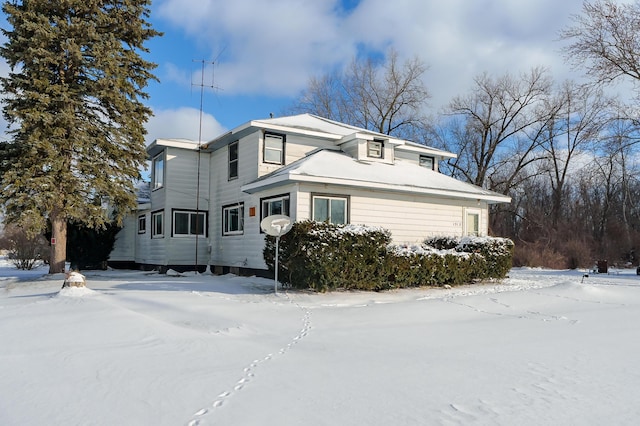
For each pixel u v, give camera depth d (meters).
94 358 5.26
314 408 3.78
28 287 14.77
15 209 16.44
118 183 18.47
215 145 20.28
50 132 16.69
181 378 4.57
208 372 4.82
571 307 10.24
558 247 30.62
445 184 17.94
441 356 5.71
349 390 4.27
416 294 12.31
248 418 3.54
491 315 9.23
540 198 41.44
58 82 17.50
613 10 22.98
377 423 3.47
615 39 23.30
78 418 3.53
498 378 4.72
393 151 19.17
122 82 18.33
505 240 15.77
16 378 4.53
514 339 6.84
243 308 9.47
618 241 32.84
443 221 17.84
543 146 36.56
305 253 11.78
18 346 5.83
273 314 8.95
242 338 6.72
